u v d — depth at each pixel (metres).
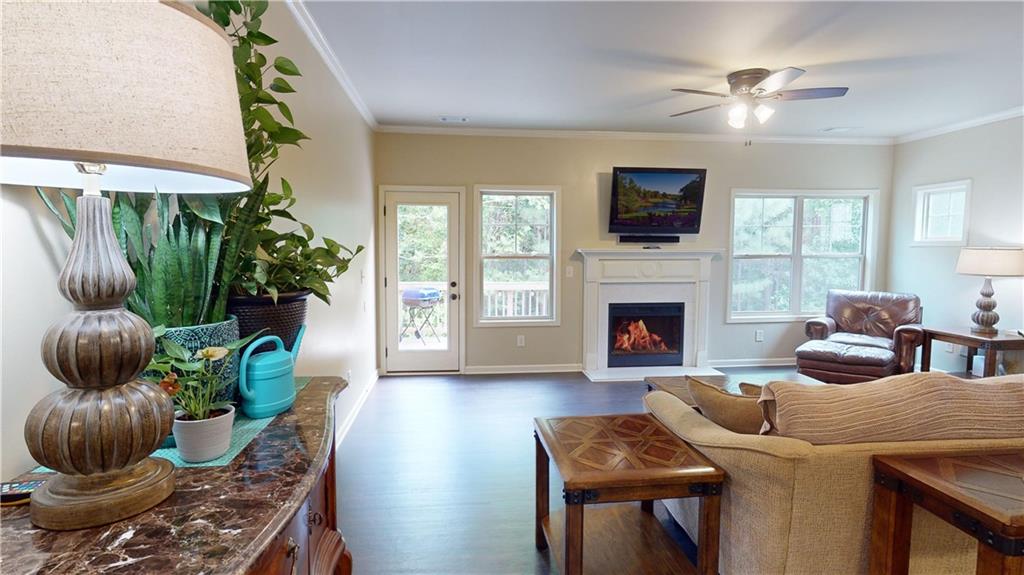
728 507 1.60
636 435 1.84
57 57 0.63
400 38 2.79
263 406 1.29
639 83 3.58
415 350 5.16
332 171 3.12
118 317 0.79
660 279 5.25
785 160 5.36
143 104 0.70
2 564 0.70
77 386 0.77
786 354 5.48
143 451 0.81
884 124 4.79
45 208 1.00
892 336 4.60
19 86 0.61
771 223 5.47
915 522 1.49
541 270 5.29
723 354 5.46
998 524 1.08
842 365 4.20
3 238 0.90
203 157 0.77
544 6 2.43
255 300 1.39
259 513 0.84
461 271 5.11
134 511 0.81
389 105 4.14
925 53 3.05
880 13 2.51
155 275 1.12
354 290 3.82
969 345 3.86
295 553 1.00
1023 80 3.52
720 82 3.56
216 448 1.04
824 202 5.49
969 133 4.65
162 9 0.72
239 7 1.31
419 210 5.05
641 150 5.20
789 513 1.43
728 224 5.37
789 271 5.50
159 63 0.71
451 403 4.14
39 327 0.99
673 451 1.68
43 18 0.63
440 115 4.48
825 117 4.53
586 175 5.16
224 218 1.25
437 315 5.16
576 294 5.26
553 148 5.11
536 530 2.11
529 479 2.77
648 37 2.79
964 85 3.64
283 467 1.02
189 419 1.03
